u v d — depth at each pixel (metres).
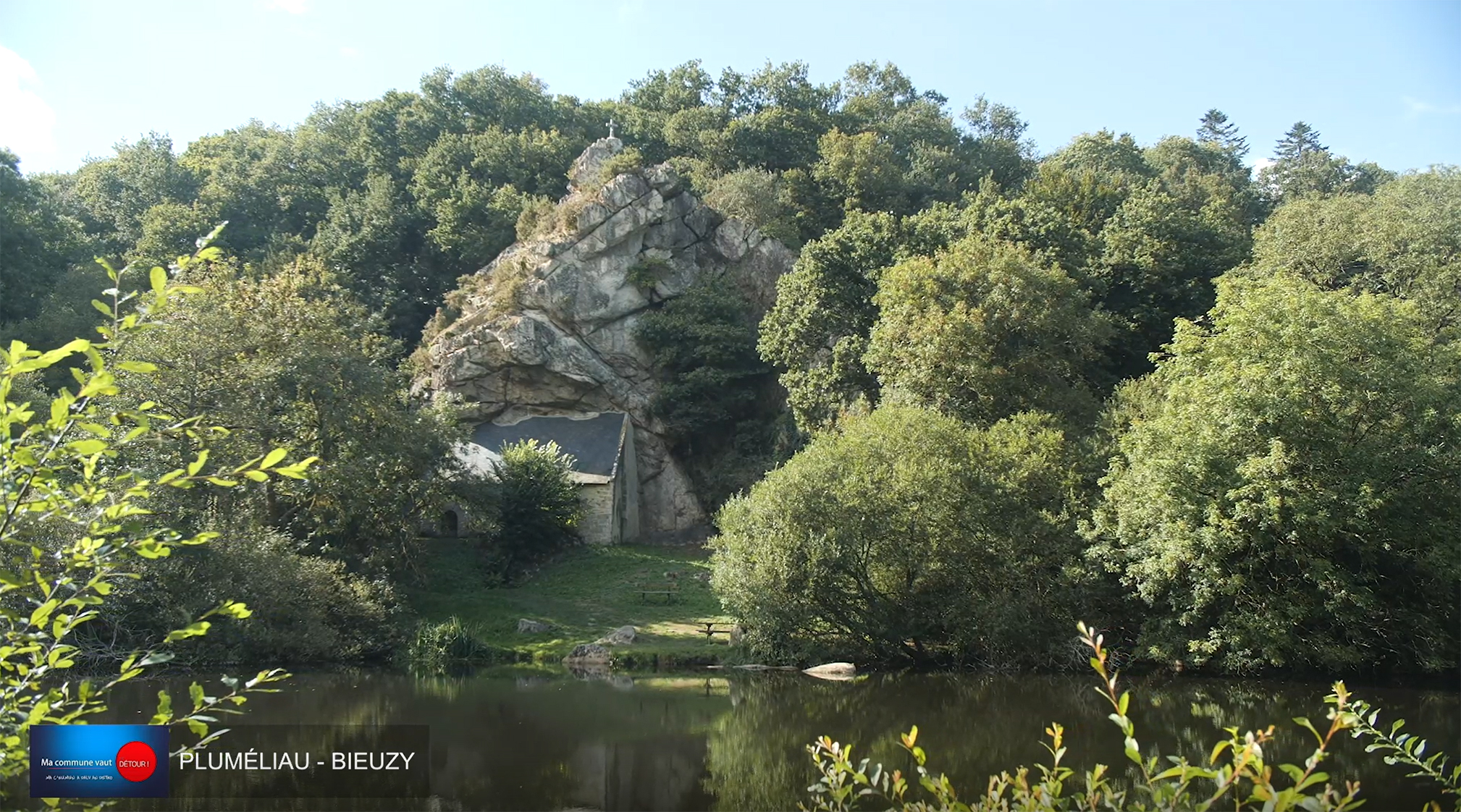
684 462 63.03
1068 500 33.28
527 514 49.81
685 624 40.28
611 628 39.41
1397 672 30.02
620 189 63.12
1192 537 28.39
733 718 23.58
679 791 17.14
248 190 77.81
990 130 115.69
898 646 33.78
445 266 72.56
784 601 32.50
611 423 59.41
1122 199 65.31
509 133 80.06
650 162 87.12
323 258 66.88
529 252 62.88
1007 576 32.31
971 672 32.69
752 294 66.06
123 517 6.57
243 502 34.78
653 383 62.16
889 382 45.06
